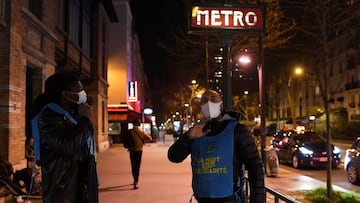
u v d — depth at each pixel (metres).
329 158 10.19
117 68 40.50
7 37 11.55
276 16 14.37
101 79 28.84
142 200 10.01
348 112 52.31
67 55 19.81
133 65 52.97
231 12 7.49
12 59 11.72
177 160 3.72
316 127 56.03
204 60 21.41
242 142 3.43
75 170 3.24
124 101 40.22
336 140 46.19
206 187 3.38
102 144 29.56
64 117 3.28
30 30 13.67
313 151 18.48
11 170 7.70
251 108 74.81
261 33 7.55
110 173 15.65
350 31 12.14
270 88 61.97
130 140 11.85
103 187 12.13
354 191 12.59
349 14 11.41
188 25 7.41
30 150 11.33
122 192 11.21
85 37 26.03
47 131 3.12
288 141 20.52
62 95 3.41
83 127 3.23
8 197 7.16
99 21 28.69
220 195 3.35
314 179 14.56
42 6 15.08
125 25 40.88
